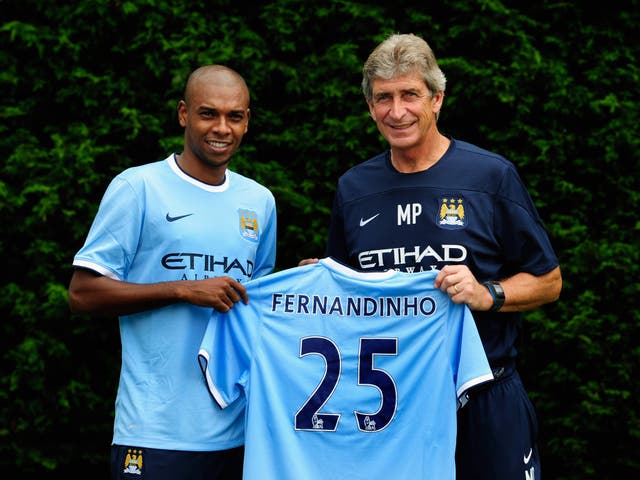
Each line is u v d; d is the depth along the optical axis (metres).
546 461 4.56
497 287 2.53
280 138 4.55
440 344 2.59
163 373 2.59
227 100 2.61
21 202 4.30
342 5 4.62
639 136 4.38
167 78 4.61
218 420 2.62
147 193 2.63
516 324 2.74
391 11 4.68
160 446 2.54
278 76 4.71
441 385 2.57
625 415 4.21
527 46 4.41
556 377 4.27
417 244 2.64
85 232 4.37
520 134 4.45
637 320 4.25
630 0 4.53
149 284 2.55
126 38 4.61
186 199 2.67
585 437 4.32
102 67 4.62
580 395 4.34
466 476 2.62
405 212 2.66
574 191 4.39
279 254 4.59
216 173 2.72
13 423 4.38
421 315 2.61
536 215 2.70
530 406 2.72
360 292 2.66
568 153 4.50
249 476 2.56
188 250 2.63
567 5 4.48
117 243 2.59
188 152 2.71
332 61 4.54
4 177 4.45
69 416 4.46
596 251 4.22
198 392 2.60
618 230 4.36
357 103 4.54
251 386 2.61
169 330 2.60
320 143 4.55
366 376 2.63
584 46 4.55
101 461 4.58
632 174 4.46
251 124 4.62
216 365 2.58
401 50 2.56
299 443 2.63
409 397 2.60
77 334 4.44
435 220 2.62
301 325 2.66
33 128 4.68
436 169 2.67
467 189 2.63
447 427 2.54
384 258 2.68
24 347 4.23
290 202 4.42
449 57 4.61
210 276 2.65
